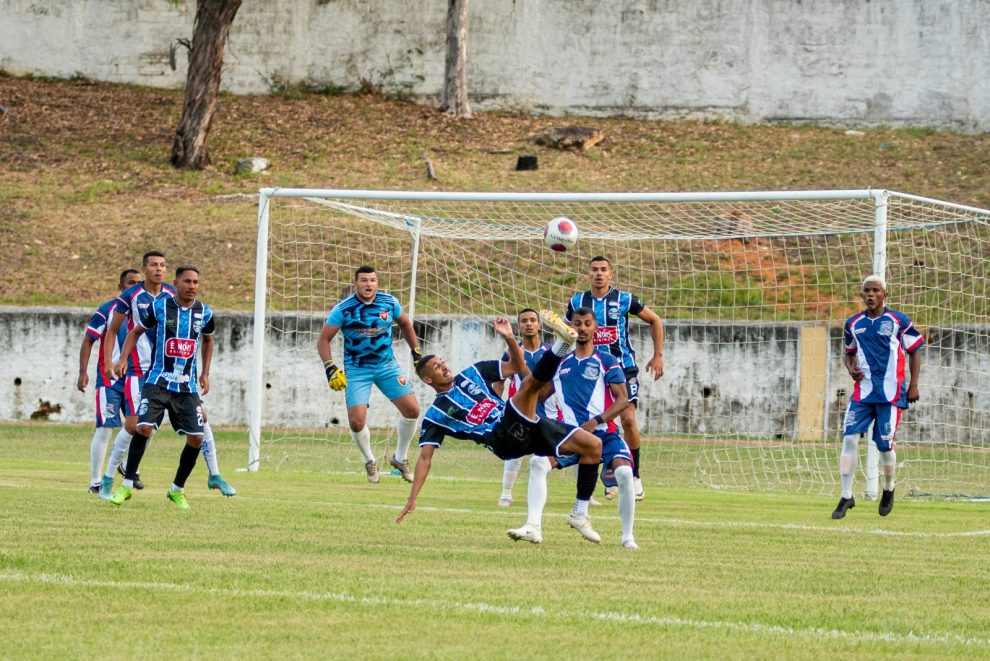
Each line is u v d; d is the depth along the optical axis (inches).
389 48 4687.5
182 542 1108.5
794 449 2755.9
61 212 3823.8
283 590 874.8
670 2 4638.3
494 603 847.1
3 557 978.7
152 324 1411.2
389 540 1176.8
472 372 1261.1
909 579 1001.5
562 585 932.0
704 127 4603.8
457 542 1175.6
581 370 1230.9
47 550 1027.3
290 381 3014.3
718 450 2743.6
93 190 3991.1
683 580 973.2
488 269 3316.9
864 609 858.1
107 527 1205.7
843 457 1592.0
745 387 2945.4
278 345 3014.3
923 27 4562.0
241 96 4694.9
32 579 885.8
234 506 1465.3
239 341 3016.7
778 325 2938.0
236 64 4702.3
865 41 4586.6
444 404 1245.1
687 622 797.9
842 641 749.3
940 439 2935.5
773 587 948.0
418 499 1674.5
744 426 2945.4
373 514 1421.0
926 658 706.2
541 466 1168.2
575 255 3351.4
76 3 4677.7
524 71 4682.6
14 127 4377.5
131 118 4515.3
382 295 1702.8
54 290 3353.8
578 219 3472.0
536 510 1154.7
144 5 4682.6
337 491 1763.0
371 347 1690.5
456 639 730.2
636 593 903.7
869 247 3361.2
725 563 1080.2
